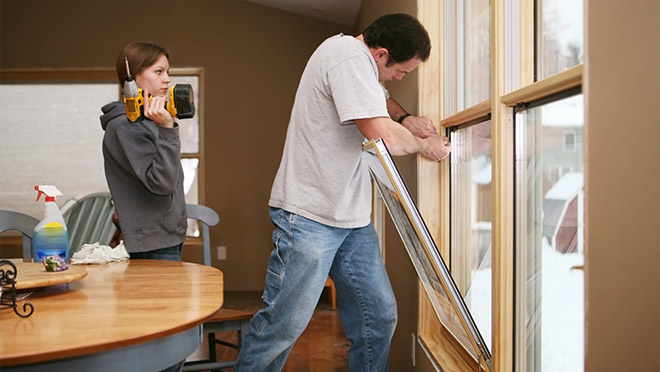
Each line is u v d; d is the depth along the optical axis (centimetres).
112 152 209
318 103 182
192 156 622
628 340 69
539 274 129
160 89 219
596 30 76
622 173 70
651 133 64
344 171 183
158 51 218
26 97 620
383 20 178
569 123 110
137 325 102
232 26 626
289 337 189
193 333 118
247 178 623
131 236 214
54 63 618
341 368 324
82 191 619
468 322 134
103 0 621
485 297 175
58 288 138
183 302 121
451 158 217
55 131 620
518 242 135
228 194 621
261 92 626
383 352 205
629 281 69
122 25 622
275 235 191
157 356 105
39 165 619
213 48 625
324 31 628
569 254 111
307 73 188
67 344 90
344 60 174
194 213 256
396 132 171
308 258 184
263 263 621
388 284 203
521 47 131
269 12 627
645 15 65
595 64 76
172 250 224
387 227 319
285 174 190
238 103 625
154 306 117
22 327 100
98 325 102
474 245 187
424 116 225
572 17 109
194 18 625
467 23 191
